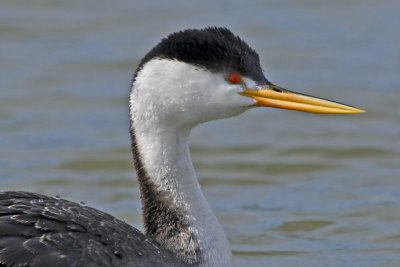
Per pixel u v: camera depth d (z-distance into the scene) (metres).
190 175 12.95
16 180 18.84
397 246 16.19
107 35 27.38
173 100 12.63
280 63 25.89
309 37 27.89
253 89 12.75
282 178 19.22
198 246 12.73
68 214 11.91
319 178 19.20
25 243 11.34
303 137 21.27
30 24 28.25
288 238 16.59
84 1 30.25
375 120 22.17
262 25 28.52
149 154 12.87
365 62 26.03
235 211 17.77
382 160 19.95
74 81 24.42
